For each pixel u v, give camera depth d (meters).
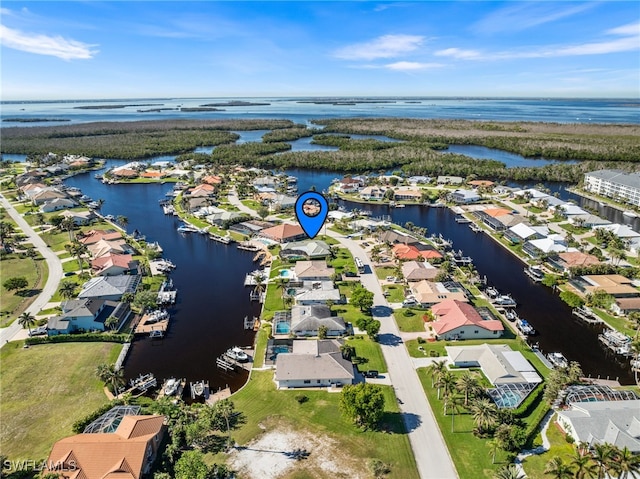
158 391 91.69
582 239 175.62
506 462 69.56
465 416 80.81
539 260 154.75
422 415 81.19
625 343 103.44
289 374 89.44
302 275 140.00
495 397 83.38
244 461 70.44
